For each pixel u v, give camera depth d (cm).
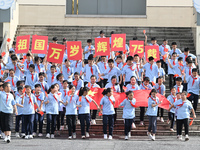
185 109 1088
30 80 1283
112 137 1143
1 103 1059
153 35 1956
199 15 1828
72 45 1319
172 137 1143
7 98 1059
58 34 1966
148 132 1112
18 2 2100
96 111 1220
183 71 1322
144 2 2217
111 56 1416
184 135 1181
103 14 2222
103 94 1130
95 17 2111
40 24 2111
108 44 1336
